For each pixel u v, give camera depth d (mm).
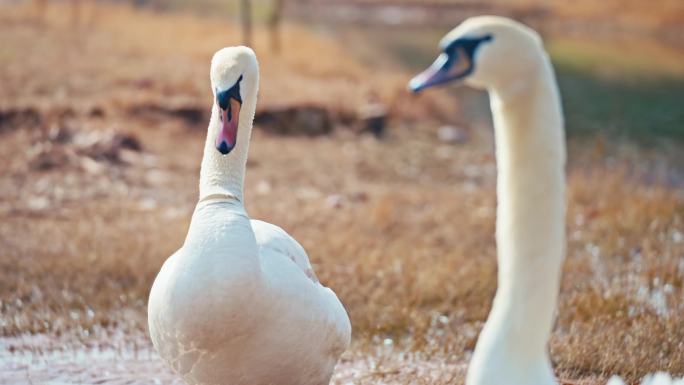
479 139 22953
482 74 4867
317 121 21203
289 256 7180
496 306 5094
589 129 25656
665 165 21562
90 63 25281
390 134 21953
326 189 17062
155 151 18438
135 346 9859
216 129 7098
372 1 59000
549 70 4906
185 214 14609
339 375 9266
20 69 23719
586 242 13531
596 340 9469
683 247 13094
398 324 10391
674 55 42562
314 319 6914
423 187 18062
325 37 38375
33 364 9398
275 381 7066
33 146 17484
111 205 14914
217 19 39406
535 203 4918
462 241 13750
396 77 28312
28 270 11484
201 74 25031
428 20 54719
